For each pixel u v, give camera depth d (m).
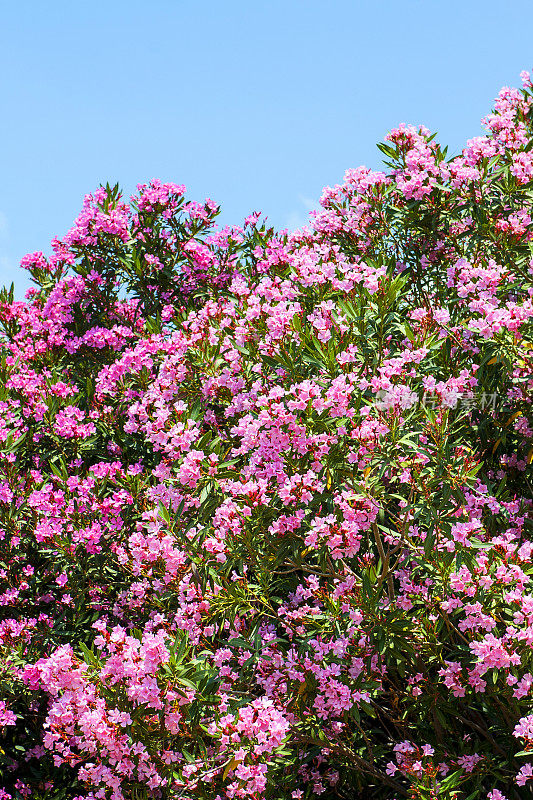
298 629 4.79
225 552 4.64
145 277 8.06
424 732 4.94
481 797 4.94
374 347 4.99
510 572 4.20
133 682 4.10
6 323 7.86
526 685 4.05
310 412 4.36
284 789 4.82
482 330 4.89
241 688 4.81
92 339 7.59
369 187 6.66
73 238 7.88
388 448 4.31
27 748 6.41
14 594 6.22
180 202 8.31
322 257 6.58
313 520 4.39
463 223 6.08
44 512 6.04
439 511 4.47
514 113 7.27
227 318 5.51
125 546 6.10
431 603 4.63
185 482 4.54
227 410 5.48
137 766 4.14
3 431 6.37
